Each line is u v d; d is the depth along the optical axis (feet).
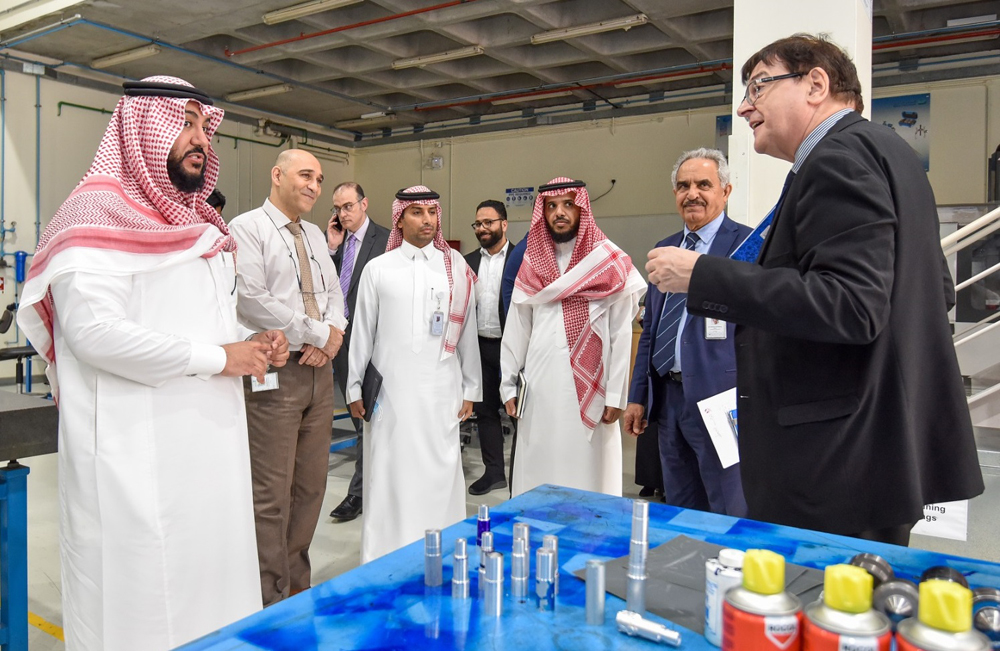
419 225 9.37
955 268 13.39
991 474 8.58
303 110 32.76
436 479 9.35
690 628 2.73
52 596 9.13
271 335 6.36
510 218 32.27
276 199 8.67
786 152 4.51
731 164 9.64
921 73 23.57
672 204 28.60
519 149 31.96
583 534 3.75
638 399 8.64
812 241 3.78
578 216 9.21
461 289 9.63
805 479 4.02
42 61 25.64
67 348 5.48
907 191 3.88
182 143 5.93
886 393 3.87
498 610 2.85
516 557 3.02
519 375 9.52
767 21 9.47
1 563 6.79
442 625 2.75
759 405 4.24
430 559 3.13
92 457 5.36
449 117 33.71
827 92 4.23
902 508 3.86
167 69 27.12
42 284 5.23
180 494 5.58
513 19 23.32
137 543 5.38
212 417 5.83
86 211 5.35
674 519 3.93
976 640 2.02
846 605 2.17
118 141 5.87
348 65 26.68
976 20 20.68
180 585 5.58
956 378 4.14
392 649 2.56
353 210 13.57
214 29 23.21
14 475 6.73
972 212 13.62
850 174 3.70
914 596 2.49
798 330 3.59
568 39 23.32
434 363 9.37
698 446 7.74
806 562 3.28
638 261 27.63
